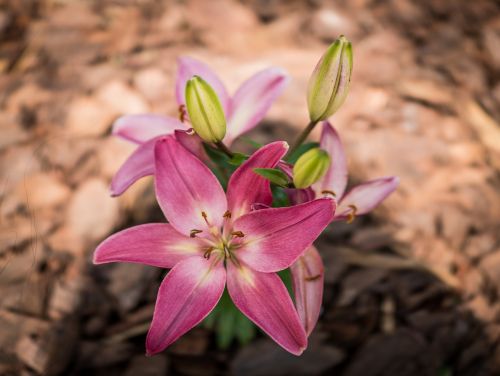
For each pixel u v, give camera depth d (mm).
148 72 847
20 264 613
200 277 403
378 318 686
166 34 914
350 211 455
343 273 703
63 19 927
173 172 395
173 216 401
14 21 922
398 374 663
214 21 933
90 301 660
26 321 578
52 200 717
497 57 976
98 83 834
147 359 646
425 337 681
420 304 698
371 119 830
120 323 659
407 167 787
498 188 795
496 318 706
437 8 1020
